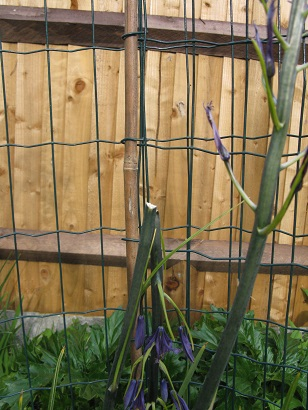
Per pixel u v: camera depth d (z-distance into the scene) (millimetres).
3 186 2355
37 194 2359
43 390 1771
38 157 2322
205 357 1941
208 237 2402
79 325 2197
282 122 633
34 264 2402
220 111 2244
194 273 2391
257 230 683
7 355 2002
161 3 2135
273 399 1767
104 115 2262
